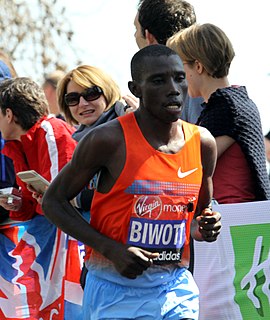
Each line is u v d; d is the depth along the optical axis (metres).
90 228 9.96
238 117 11.78
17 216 13.02
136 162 9.83
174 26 13.42
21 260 13.15
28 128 12.73
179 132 10.07
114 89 13.23
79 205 12.12
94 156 9.83
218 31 12.13
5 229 13.45
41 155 12.58
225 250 12.02
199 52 12.06
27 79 12.95
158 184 9.88
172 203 9.95
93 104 13.11
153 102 9.76
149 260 9.72
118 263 9.77
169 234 10.02
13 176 13.60
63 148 12.48
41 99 12.80
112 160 9.86
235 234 11.95
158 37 13.48
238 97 11.92
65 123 12.87
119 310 10.13
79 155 9.88
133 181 9.83
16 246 13.27
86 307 10.36
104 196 9.97
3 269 13.33
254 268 11.95
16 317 13.12
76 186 10.01
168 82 9.75
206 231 10.21
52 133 12.55
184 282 10.32
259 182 11.84
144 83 9.78
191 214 10.18
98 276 10.20
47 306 13.02
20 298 13.11
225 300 12.06
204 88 12.23
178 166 9.95
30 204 13.02
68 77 13.23
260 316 11.98
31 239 13.08
